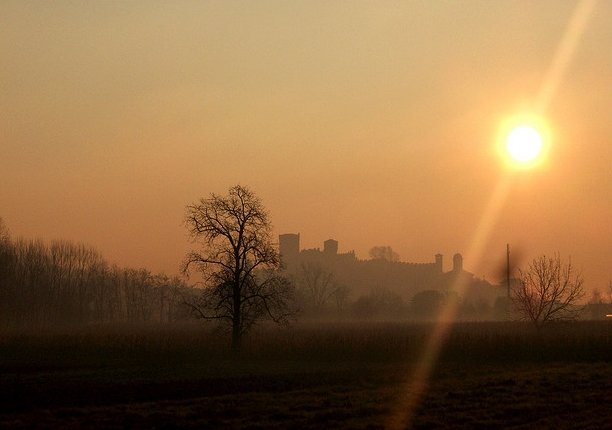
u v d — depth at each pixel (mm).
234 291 70438
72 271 152875
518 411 31078
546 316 92875
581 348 67688
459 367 57188
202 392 40781
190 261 70750
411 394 37219
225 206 70438
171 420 28453
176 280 160000
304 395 37594
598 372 49500
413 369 55875
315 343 71688
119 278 174500
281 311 73688
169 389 42250
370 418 29203
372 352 69312
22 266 132625
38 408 34375
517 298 95375
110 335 82250
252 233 71062
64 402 36656
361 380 46625
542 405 32656
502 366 57562
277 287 72312
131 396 39031
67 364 61500
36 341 77438
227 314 71312
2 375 51469
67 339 78062
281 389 42000
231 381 46781
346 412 30500
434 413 30562
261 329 96375
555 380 43938
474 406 32469
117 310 172375
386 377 48844
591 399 34969
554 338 70750
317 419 28844
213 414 30125
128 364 61812
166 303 186000
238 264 70750
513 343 68500
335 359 66750
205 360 66125
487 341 69188
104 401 37031
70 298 141000
